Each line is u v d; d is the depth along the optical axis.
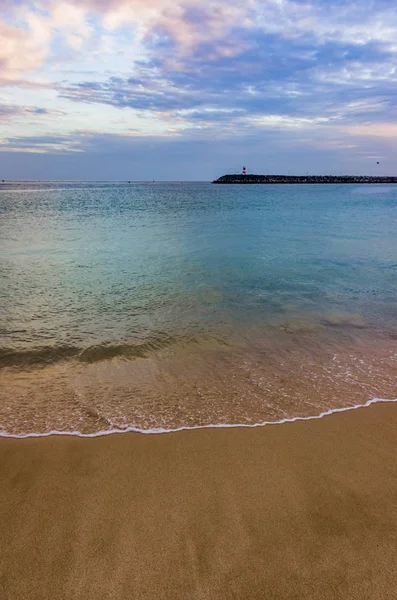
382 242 13.90
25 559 2.04
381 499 2.54
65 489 2.61
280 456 3.01
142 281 8.48
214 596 1.87
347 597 1.87
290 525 2.30
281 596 1.87
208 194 63.88
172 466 2.87
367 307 6.91
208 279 8.70
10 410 3.70
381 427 3.45
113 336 5.50
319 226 18.89
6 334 5.50
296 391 4.13
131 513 2.38
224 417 3.61
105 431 3.36
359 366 4.73
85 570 1.99
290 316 6.42
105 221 21.44
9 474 2.76
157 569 2.00
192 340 5.43
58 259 10.80
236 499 2.52
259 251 12.11
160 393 4.06
